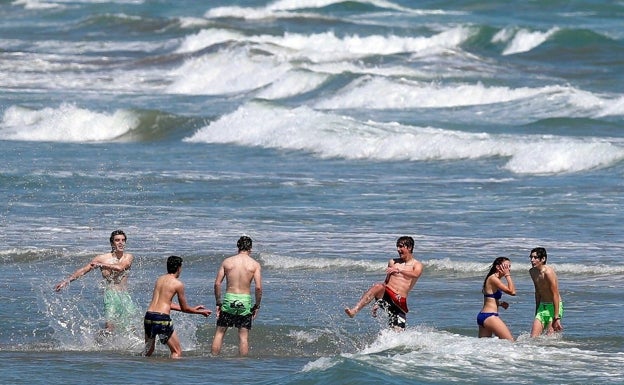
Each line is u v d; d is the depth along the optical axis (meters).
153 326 39.22
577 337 42.22
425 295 50.94
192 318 47.03
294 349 42.12
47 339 43.28
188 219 71.44
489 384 33.66
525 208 74.44
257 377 35.69
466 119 120.56
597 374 35.12
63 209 75.50
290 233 66.44
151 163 99.94
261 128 116.25
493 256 59.34
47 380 34.97
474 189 83.50
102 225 69.56
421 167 96.62
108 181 87.50
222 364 38.09
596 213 72.19
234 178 89.56
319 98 141.75
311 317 47.00
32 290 52.28
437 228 67.69
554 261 57.88
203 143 116.12
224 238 65.06
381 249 61.44
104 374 36.03
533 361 36.69
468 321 45.69
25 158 103.00
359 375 33.88
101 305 49.19
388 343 39.22
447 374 34.69
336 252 60.69
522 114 123.00
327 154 105.56
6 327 45.19
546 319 42.25
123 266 43.09
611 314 46.44
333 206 76.31
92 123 124.00
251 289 52.47
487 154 99.88
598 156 93.25
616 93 139.62
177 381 35.06
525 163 93.88
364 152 104.31
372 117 123.81
